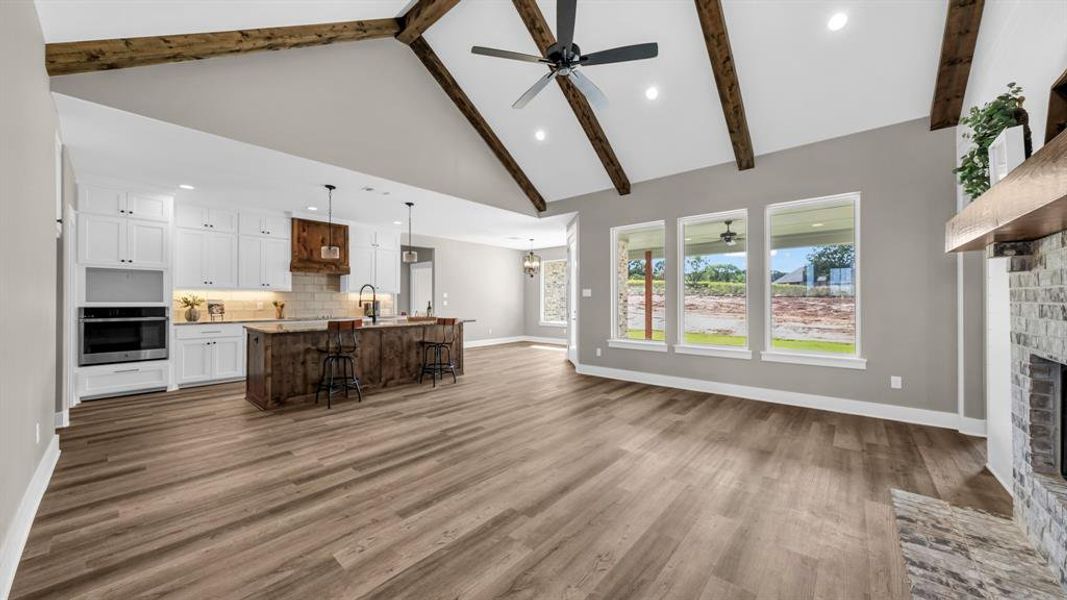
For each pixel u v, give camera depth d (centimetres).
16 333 198
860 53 352
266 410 424
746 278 474
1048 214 147
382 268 748
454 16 431
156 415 404
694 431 359
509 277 1095
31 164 227
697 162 501
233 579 171
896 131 383
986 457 298
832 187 416
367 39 441
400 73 478
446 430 362
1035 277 198
